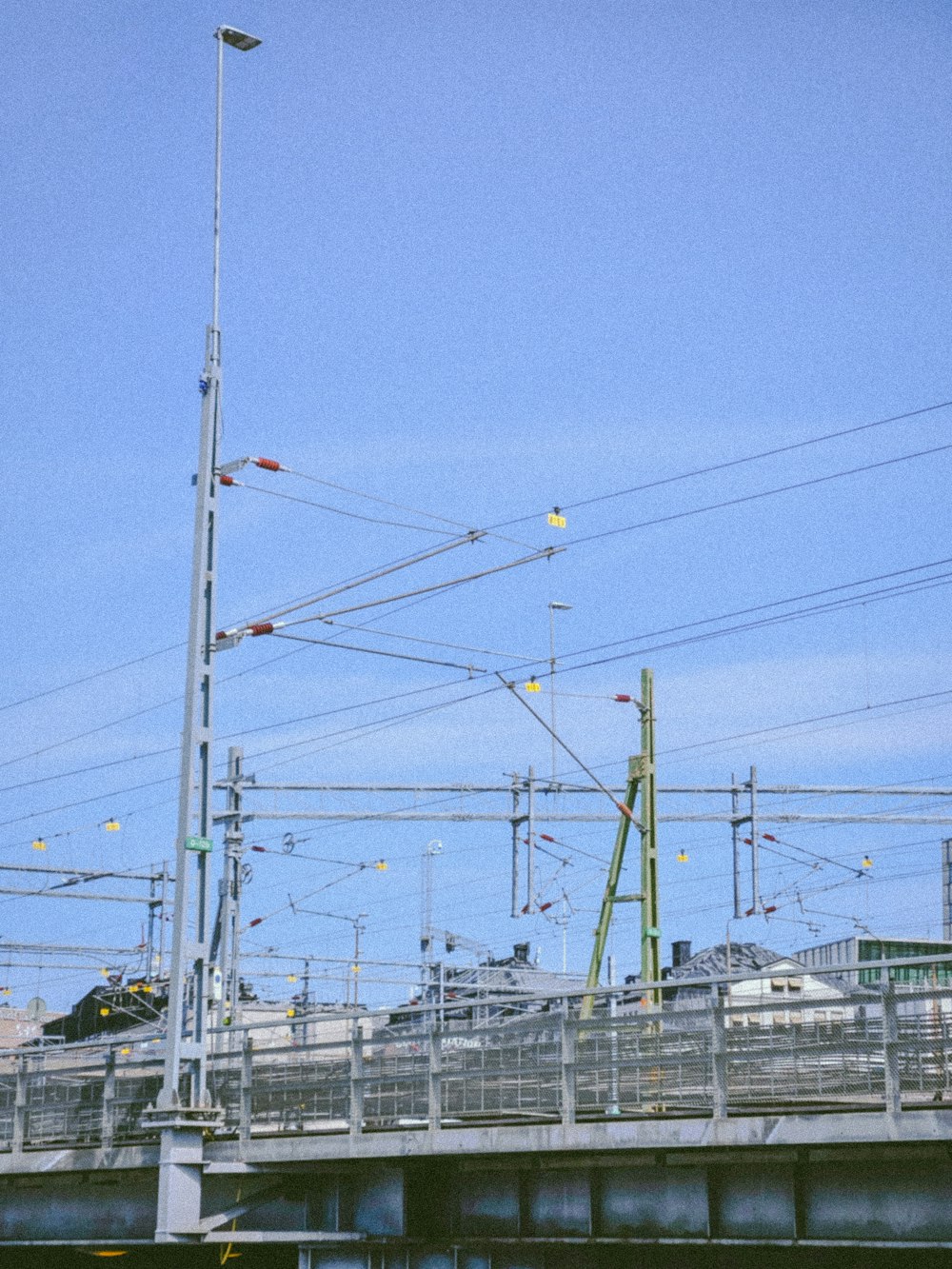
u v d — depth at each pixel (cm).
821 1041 2036
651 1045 2234
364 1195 2627
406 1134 2447
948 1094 1873
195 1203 2675
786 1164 2106
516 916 5606
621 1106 2281
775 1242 2081
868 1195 2022
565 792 5856
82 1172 3034
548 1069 2325
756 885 5872
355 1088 2553
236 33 3095
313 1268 2684
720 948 6366
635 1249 2347
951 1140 1834
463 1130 2358
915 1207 1969
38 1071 3234
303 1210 2728
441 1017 2723
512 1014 6125
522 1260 2436
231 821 4769
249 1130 2711
